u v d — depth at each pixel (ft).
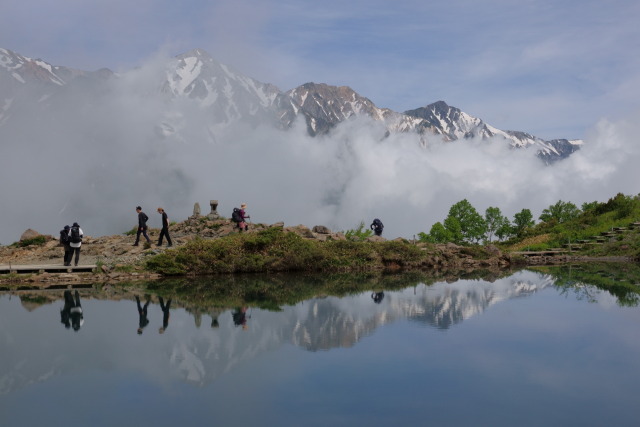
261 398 34.42
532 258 135.95
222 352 44.78
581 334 50.31
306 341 48.14
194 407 33.14
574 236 163.94
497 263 128.16
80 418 31.63
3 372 39.83
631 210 173.37
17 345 47.21
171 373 39.37
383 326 54.29
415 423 30.58
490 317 58.70
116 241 124.06
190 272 103.14
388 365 40.93
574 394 34.78
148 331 52.37
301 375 38.65
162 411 32.58
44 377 38.73
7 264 104.42
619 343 46.98
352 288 83.87
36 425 30.68
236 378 38.27
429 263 124.67
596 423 30.50
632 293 75.56
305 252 110.32
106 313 61.87
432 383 36.83
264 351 44.88
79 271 96.63
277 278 99.09
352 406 33.14
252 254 108.99
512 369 39.86
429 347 45.88
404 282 92.17
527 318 57.93
